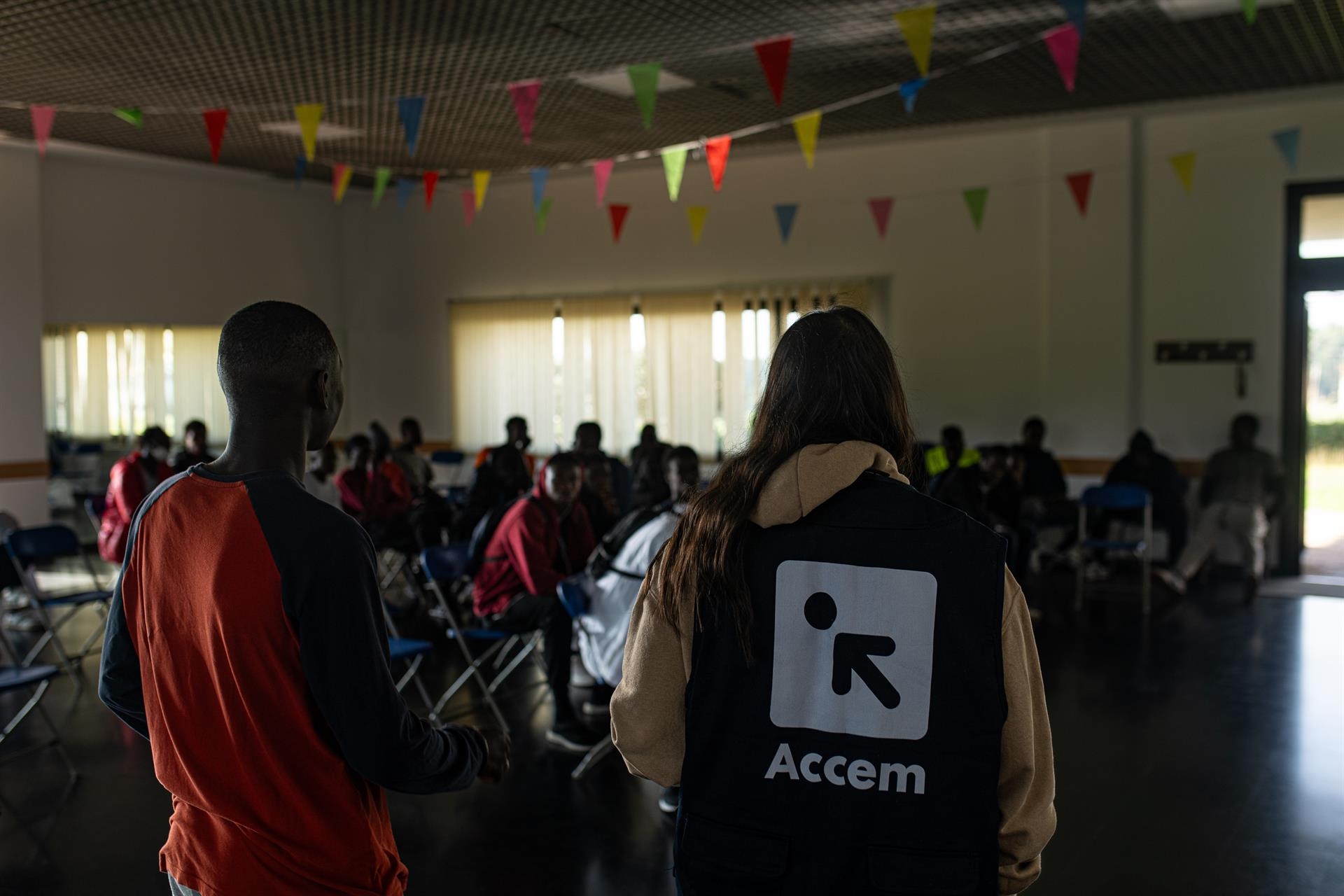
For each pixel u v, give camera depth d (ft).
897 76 19.53
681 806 3.83
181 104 20.22
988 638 3.54
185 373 34.06
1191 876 9.77
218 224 30.35
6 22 15.03
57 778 12.51
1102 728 14.05
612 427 30.58
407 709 4.27
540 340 31.48
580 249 30.89
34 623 20.33
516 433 25.29
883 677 3.60
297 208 32.48
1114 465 23.97
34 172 25.79
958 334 26.71
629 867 10.16
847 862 3.62
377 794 4.52
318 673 4.08
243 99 19.86
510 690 16.11
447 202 32.60
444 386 33.09
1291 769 12.46
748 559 3.74
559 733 13.46
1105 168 24.90
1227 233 24.25
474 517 19.36
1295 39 17.95
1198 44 18.20
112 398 35.91
